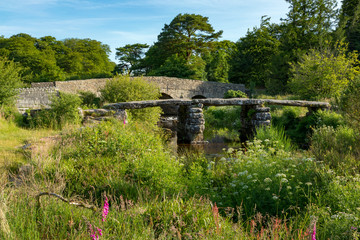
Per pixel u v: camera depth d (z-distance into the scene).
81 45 66.50
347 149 8.37
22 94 21.62
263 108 16.41
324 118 14.03
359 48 35.41
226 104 16.20
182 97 33.16
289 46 37.62
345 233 3.34
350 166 6.28
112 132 7.09
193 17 43.25
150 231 2.82
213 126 20.61
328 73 21.28
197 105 15.66
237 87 37.28
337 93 20.47
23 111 16.77
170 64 41.56
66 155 6.12
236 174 5.90
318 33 36.31
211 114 22.75
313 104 16.33
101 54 70.25
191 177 5.71
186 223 3.03
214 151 12.45
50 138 7.84
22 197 3.51
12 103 13.05
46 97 22.83
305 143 13.16
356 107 9.73
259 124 16.12
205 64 43.72
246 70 44.50
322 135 10.38
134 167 5.47
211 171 6.45
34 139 8.02
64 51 62.56
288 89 32.38
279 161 6.12
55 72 44.16
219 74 43.84
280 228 3.37
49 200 3.42
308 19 38.12
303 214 4.09
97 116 12.56
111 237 2.68
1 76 12.54
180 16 43.69
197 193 5.13
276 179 4.94
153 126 15.11
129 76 17.66
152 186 4.90
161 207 3.35
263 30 44.88
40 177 4.77
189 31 44.62
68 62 56.75
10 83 12.80
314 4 38.03
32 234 2.69
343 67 21.81
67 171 5.08
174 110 30.47
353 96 10.12
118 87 16.80
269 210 4.38
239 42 46.72
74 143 6.81
